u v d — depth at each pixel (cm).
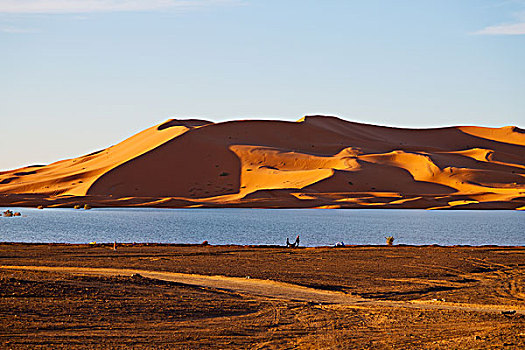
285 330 2698
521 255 6650
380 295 3912
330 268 5206
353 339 2528
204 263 5394
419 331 2688
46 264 5044
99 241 9425
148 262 5384
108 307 2938
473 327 2745
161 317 2842
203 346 2367
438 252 6769
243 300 3431
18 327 2467
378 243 9700
